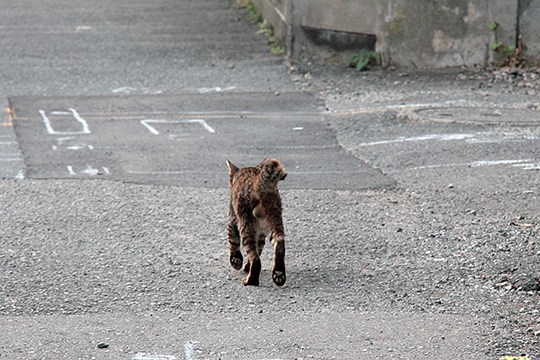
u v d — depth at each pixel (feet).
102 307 33.19
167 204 45.75
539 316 32.07
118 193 47.52
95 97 69.67
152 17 94.79
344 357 28.81
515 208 44.11
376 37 78.69
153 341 30.12
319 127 61.26
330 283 35.42
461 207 44.57
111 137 58.90
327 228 41.91
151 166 52.60
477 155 53.26
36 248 39.52
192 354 29.09
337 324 31.45
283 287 35.04
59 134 59.67
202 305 33.35
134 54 82.53
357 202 45.80
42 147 56.59
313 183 49.08
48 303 33.53
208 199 46.52
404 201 45.88
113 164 53.01
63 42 85.97
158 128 61.16
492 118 61.77
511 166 50.96
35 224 42.73
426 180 49.19
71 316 32.32
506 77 74.69
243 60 81.10
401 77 76.02
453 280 35.60
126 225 42.63
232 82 74.49
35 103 67.72
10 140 58.18
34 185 48.96
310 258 38.17
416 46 77.87
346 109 66.03
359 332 30.73
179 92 71.26
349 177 50.19
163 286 35.22
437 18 77.05
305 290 34.73
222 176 50.62
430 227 41.88
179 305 33.35
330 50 80.48
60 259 38.19
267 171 34.06
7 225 42.57
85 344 29.86
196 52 83.35
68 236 41.09
